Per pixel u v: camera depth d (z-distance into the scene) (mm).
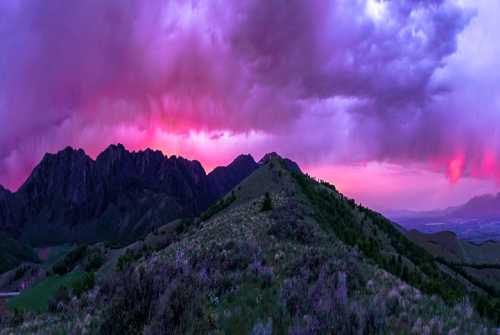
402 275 33656
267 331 7730
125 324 8078
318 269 14258
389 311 9867
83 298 17766
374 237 85375
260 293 11758
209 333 7961
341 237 42906
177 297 8164
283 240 27578
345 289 10102
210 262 17203
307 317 8430
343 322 7703
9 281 128750
